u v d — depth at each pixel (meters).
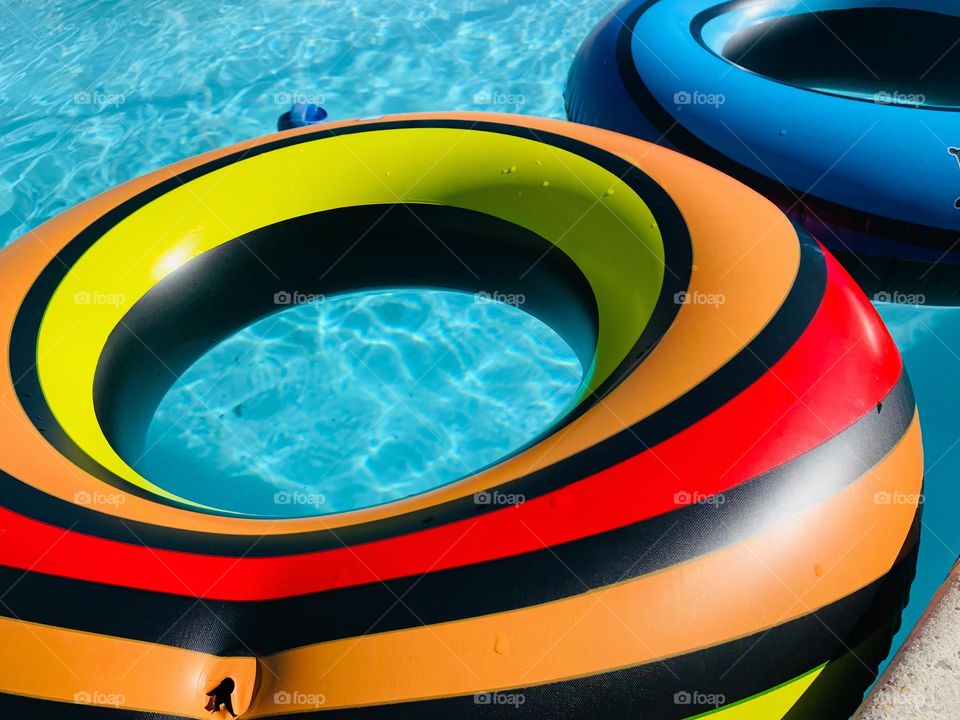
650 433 1.91
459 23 4.92
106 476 2.21
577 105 3.84
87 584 1.78
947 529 2.55
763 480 1.83
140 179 3.11
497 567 1.73
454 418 2.97
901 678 1.59
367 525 1.95
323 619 1.72
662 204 2.60
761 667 1.74
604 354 2.41
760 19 4.18
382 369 3.14
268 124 4.29
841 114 3.16
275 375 3.16
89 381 2.61
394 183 3.03
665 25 3.84
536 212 2.85
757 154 3.20
